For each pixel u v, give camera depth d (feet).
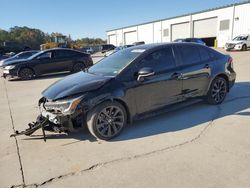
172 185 9.24
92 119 12.84
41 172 10.61
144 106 14.61
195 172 9.98
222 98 18.79
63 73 46.60
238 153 11.30
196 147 12.05
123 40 172.86
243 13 96.63
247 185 9.05
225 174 9.75
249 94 21.38
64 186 9.60
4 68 40.04
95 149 12.44
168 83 15.38
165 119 16.03
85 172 10.45
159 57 15.44
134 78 14.06
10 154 12.35
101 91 12.98
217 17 107.65
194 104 18.90
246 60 49.78
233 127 14.26
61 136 14.17
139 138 13.43
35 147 12.98
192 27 120.57
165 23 135.74
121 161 11.15
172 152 11.68
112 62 15.80
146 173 10.11
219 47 106.73
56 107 12.84
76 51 44.65
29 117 18.47
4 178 10.31
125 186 9.36
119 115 13.74
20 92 29.01
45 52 41.50
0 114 19.58
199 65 17.04
